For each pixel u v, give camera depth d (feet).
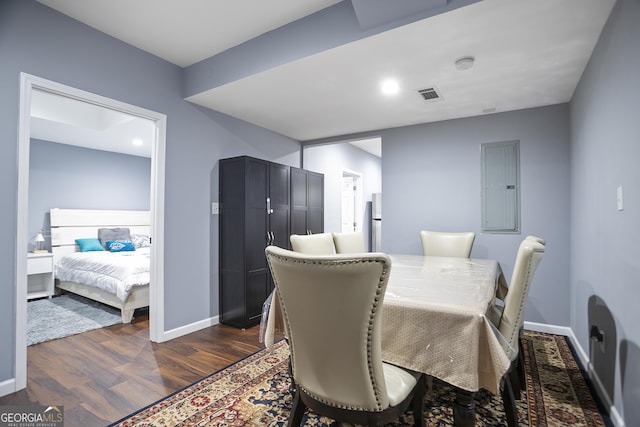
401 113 11.10
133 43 8.52
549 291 10.04
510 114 10.77
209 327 10.51
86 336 9.65
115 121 13.65
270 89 9.17
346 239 9.74
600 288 6.46
